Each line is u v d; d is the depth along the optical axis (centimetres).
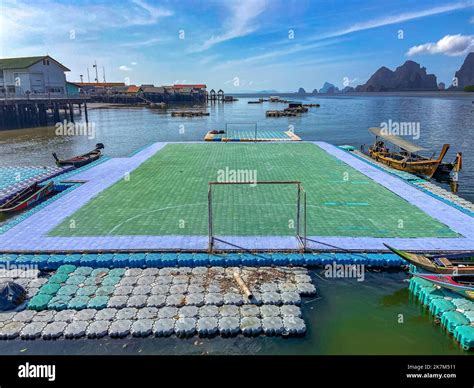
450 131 5631
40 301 1318
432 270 1388
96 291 1377
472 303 1286
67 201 2256
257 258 1558
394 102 14638
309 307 1331
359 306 1344
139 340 1177
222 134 5084
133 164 3206
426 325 1260
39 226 1886
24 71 6738
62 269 1507
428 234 1767
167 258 1557
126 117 8500
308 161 3281
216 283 1421
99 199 2289
